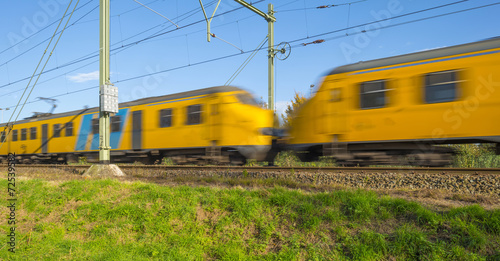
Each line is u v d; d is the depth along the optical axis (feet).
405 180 26.91
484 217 15.56
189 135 45.47
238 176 33.50
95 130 57.93
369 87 31.94
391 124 30.48
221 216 19.53
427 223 16.01
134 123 52.06
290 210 18.78
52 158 69.21
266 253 16.46
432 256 13.99
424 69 29.27
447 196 21.33
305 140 35.81
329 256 15.21
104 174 38.93
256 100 45.29
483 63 26.71
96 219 21.62
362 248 14.93
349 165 34.42
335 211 17.85
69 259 17.47
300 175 31.04
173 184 30.01
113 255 17.24
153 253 17.30
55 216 23.24
